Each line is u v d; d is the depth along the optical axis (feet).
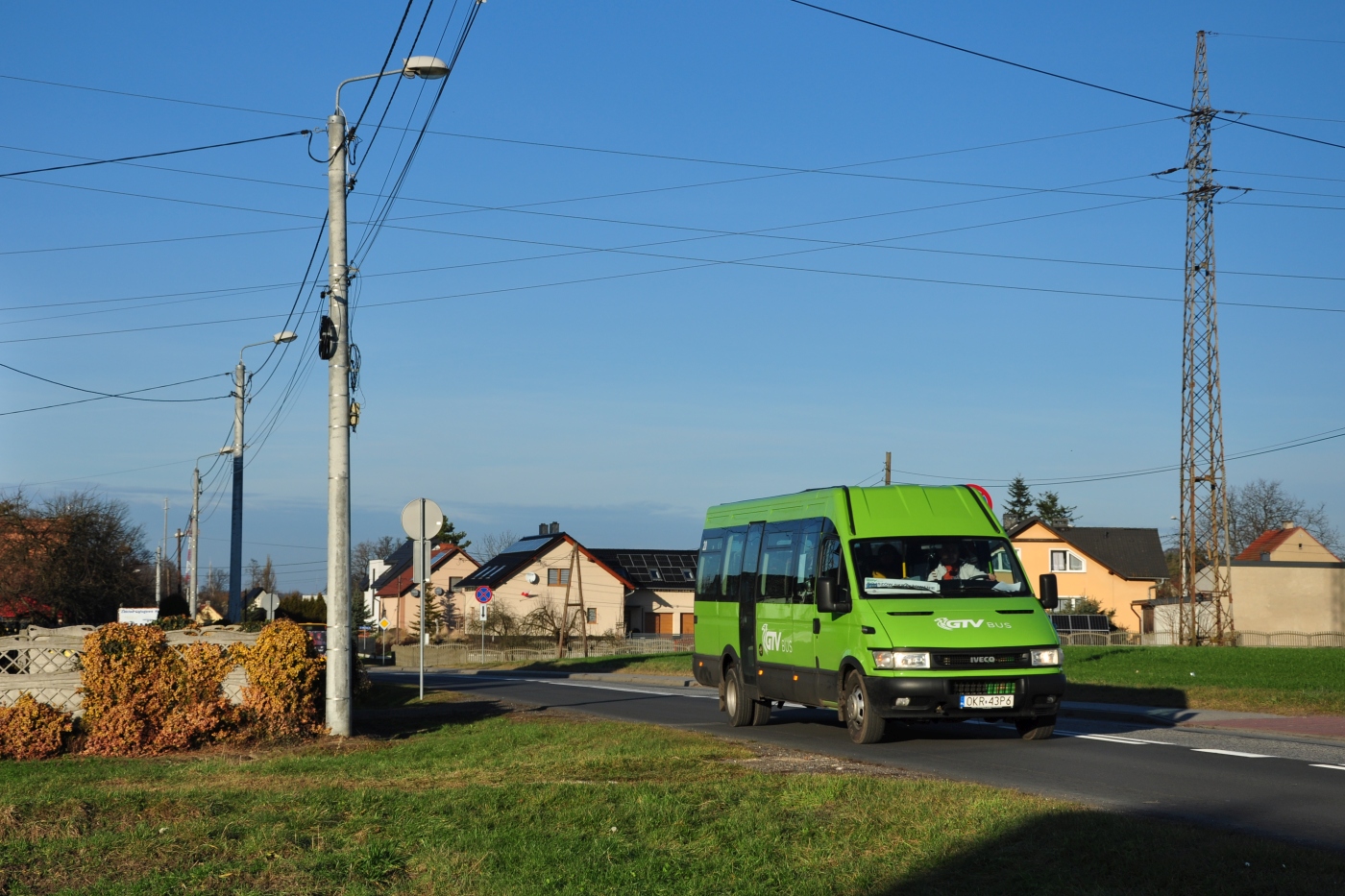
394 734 50.52
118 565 193.67
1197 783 33.60
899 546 45.85
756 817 26.94
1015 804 27.78
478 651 205.77
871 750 42.16
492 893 21.47
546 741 45.78
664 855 23.98
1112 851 22.85
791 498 52.90
